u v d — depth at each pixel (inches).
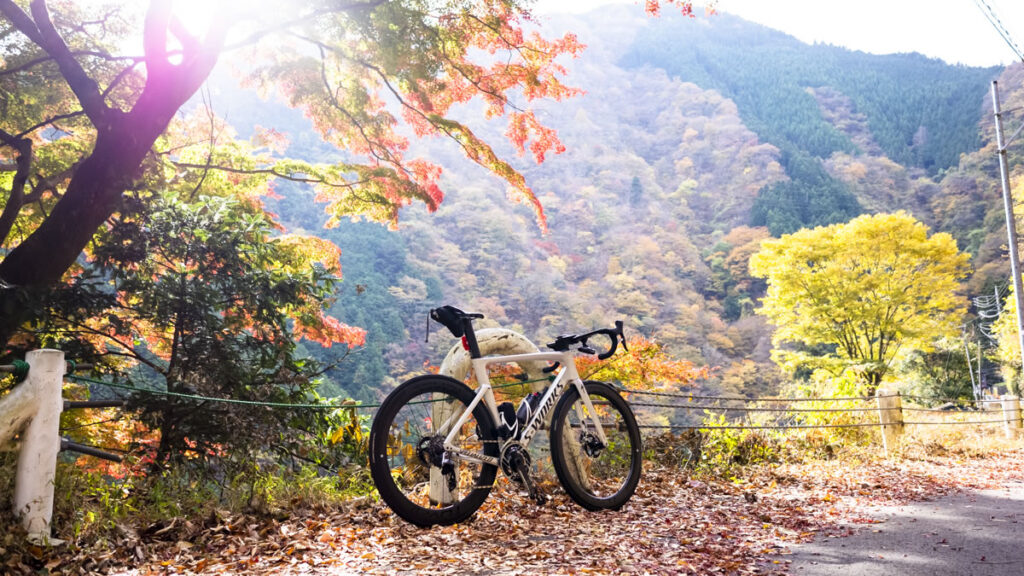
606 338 1318.9
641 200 4045.3
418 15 331.9
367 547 142.3
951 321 1151.0
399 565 129.5
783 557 142.9
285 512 164.7
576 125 4766.2
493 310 2736.2
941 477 280.8
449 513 152.2
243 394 257.4
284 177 403.2
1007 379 1256.8
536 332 2677.2
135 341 307.9
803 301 1184.8
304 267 400.5
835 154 4271.7
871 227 1095.0
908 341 1157.1
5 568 117.7
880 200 3612.2
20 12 287.1
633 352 467.2
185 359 257.1
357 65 370.9
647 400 535.2
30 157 304.0
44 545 127.0
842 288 1134.4
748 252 3078.2
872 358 1171.9
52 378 133.3
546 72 391.9
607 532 159.6
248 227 277.6
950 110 4714.6
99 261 247.6
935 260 1127.0
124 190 270.7
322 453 256.2
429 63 346.0
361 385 2022.6
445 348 2395.4
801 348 2194.9
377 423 145.2
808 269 1160.2
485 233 3331.7
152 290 255.3
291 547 139.9
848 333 1176.2
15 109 369.7
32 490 129.1
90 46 384.8
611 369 461.4
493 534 154.5
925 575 129.6
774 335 1246.9
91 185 264.8
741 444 326.3
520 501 187.5
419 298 2711.6
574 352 181.6
